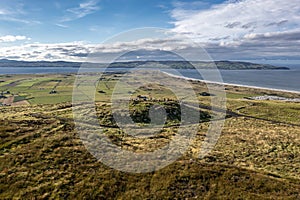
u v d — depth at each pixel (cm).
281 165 3119
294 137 4788
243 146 3919
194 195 1911
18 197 1800
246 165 2917
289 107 9500
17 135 2856
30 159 2284
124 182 2028
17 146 2548
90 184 1970
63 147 2586
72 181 2008
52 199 1798
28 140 2738
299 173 2803
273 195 1925
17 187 1900
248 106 9381
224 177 2167
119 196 1873
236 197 1880
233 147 3816
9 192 1848
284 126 6278
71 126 3506
